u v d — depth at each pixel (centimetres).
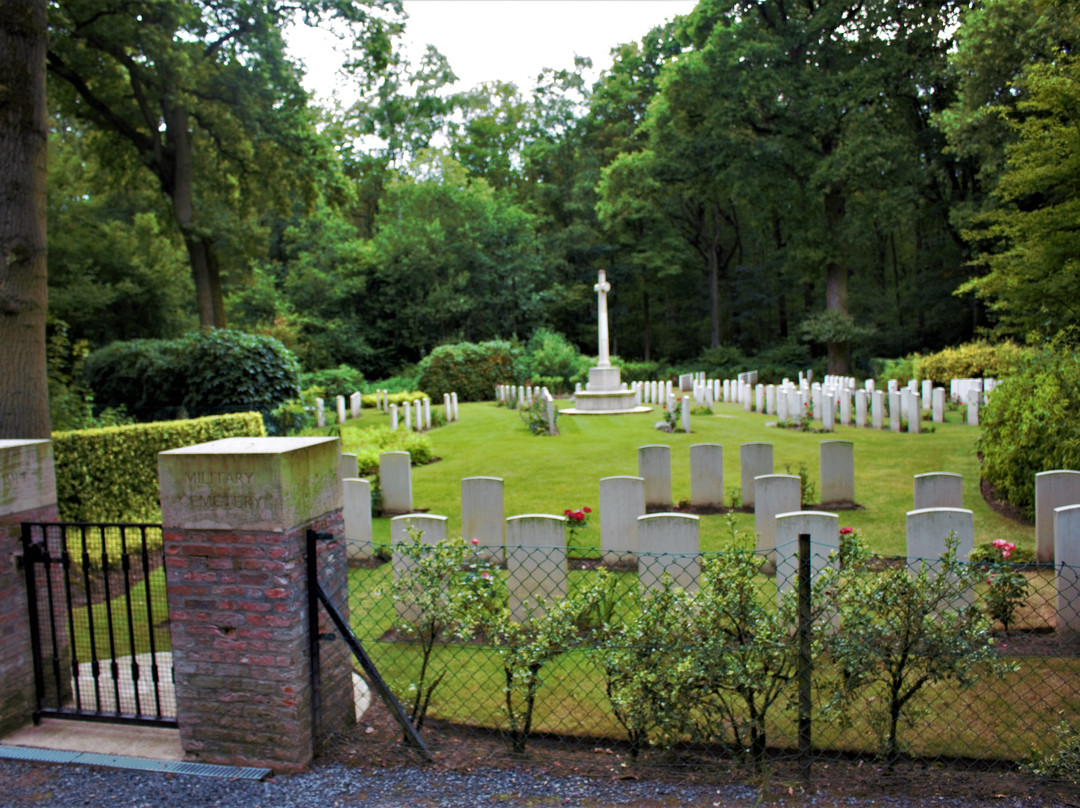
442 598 467
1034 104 1369
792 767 413
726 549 447
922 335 4069
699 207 4566
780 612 420
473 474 1367
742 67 3131
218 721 421
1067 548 586
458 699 513
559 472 1345
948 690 501
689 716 414
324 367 3847
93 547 884
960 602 612
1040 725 455
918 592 402
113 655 463
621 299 5122
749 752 412
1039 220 1395
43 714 482
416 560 475
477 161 5478
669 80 3189
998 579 557
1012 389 1030
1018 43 2253
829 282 3591
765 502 794
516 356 3528
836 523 616
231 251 2569
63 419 1148
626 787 392
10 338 713
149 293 3084
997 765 418
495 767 418
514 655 433
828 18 3070
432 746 445
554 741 459
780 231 4569
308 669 425
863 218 3145
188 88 2128
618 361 4031
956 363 2484
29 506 484
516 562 664
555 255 4797
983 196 3045
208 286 2461
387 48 2342
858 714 436
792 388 2152
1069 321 1516
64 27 1791
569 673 529
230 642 414
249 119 2219
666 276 4803
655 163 3394
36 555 473
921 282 3950
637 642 414
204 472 408
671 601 425
